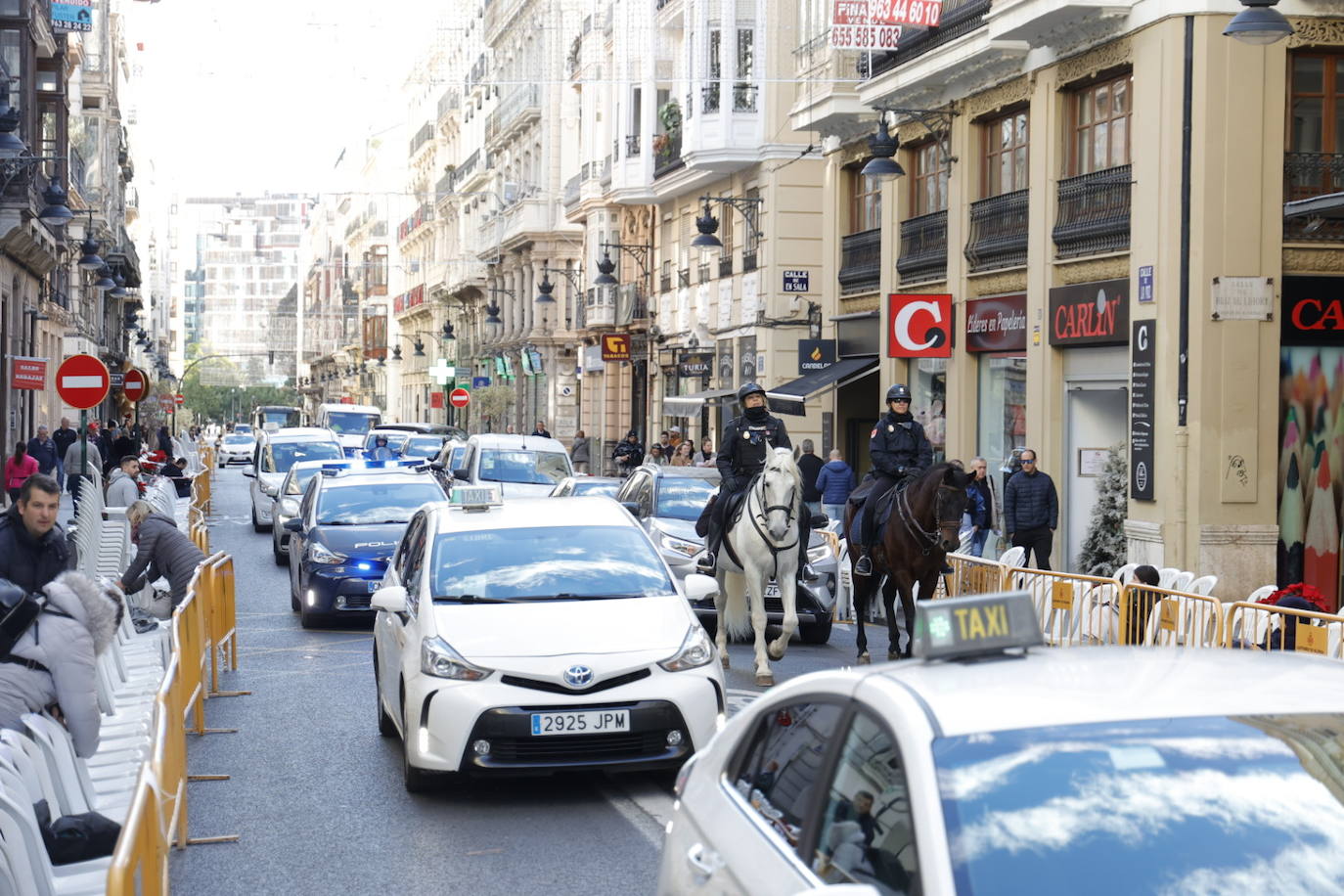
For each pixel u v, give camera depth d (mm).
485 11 83438
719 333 42844
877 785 4023
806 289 38406
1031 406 25062
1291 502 21016
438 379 89250
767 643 18797
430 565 11305
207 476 44031
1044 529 21797
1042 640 4605
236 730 12914
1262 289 20656
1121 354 23016
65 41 43062
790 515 14875
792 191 38594
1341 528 21203
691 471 21109
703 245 39250
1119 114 23047
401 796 10398
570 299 69688
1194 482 20531
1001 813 3684
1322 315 20938
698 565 18844
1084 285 23359
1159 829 3643
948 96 28078
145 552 14719
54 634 7996
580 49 60719
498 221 77062
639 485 21406
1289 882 3521
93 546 19609
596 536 11773
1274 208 20734
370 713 13664
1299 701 4117
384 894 8188
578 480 24562
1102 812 3674
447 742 9844
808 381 33969
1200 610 14211
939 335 27797
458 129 96312
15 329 43156
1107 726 3936
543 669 9883
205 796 10531
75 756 8203
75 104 55344
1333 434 21156
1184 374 20703
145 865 5809
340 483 21594
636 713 9820
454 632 10273
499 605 10727
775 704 4945
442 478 36156
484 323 87750
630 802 10125
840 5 26500
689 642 10312
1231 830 3631
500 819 9742
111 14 65062
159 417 80312
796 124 33969
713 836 4832
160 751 6895
